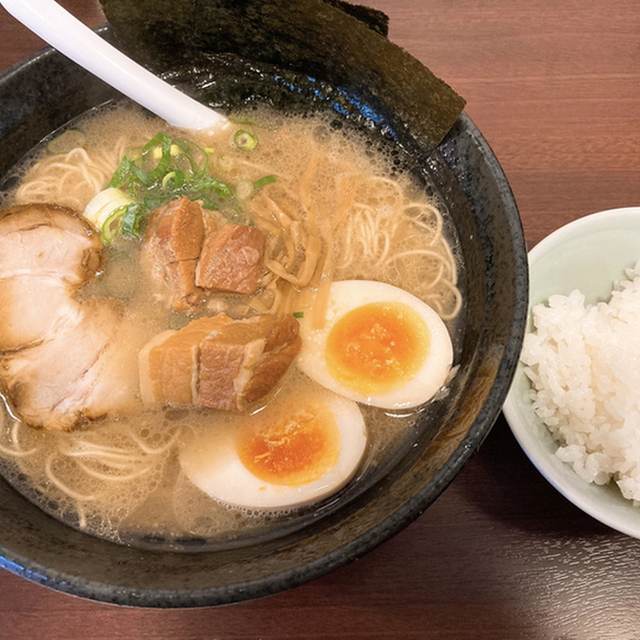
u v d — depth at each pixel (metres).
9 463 0.22
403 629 0.23
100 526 0.21
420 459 0.20
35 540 0.19
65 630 0.22
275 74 0.27
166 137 0.25
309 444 0.21
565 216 0.27
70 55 0.24
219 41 0.26
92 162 0.26
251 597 0.17
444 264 0.24
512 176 0.28
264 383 0.21
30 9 0.23
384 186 0.25
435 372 0.23
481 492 0.24
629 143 0.28
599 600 0.23
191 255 0.22
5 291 0.22
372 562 0.23
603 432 0.23
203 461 0.21
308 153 0.26
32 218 0.23
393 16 0.30
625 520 0.20
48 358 0.22
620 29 0.30
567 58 0.30
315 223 0.24
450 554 0.23
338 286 0.23
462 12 0.30
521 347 0.19
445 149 0.24
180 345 0.20
